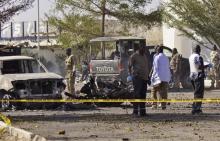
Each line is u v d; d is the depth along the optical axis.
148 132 19.67
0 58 29.75
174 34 58.44
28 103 28.39
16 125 22.20
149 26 51.38
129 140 17.78
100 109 29.08
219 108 28.44
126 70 36.41
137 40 37.31
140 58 24.92
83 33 52.03
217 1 43.31
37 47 62.62
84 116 25.36
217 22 43.84
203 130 20.00
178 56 41.47
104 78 36.38
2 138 19.44
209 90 41.00
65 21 52.22
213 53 42.56
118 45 37.22
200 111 25.55
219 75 42.59
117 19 51.25
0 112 26.52
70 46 52.38
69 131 20.27
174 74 41.38
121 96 29.80
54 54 57.59
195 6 43.75
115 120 23.53
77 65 52.50
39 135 18.75
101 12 51.19
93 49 39.44
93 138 18.34
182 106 29.77
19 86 28.23
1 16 25.11
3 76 28.66
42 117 25.17
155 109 28.28
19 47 33.22
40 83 28.38
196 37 48.53
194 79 25.31
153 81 28.09
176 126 21.27
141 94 25.02
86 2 51.00
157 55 28.05
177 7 44.75
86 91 30.09
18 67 29.95
